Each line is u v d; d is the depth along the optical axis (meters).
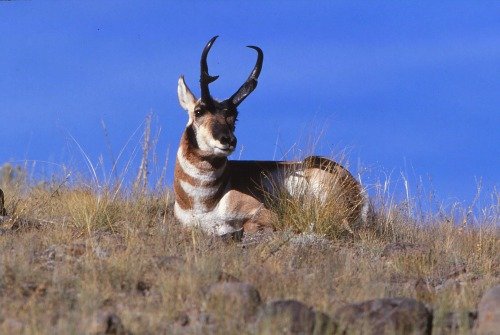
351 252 37.59
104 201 43.22
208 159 43.72
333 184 43.81
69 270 29.34
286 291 28.19
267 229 43.59
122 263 29.52
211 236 39.88
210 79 43.78
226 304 25.19
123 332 23.22
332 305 26.64
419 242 41.88
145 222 42.56
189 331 23.75
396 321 24.16
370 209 44.91
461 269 35.34
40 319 23.78
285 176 44.97
